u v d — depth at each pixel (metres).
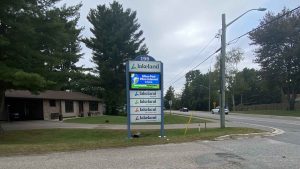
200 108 124.12
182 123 36.81
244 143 15.92
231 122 36.69
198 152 13.16
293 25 61.03
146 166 10.57
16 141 24.52
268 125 30.59
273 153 12.72
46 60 27.06
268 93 116.00
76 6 32.59
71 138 26.11
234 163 10.77
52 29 26.66
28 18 25.59
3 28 25.42
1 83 24.89
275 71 63.28
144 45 68.12
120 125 34.69
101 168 10.41
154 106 19.59
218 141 17.03
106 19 66.69
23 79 22.39
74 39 32.22
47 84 24.94
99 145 15.67
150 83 19.61
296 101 73.69
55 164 11.20
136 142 16.61
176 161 11.29
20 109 46.41
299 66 61.56
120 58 66.06
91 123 37.94
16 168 10.62
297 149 13.76
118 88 66.38
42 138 26.22
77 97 53.69
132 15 67.88
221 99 26.05
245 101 119.31
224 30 26.44
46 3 27.88
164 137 18.70
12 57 25.41
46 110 46.25
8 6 24.31
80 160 11.92
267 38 62.34
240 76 94.94
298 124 32.03
